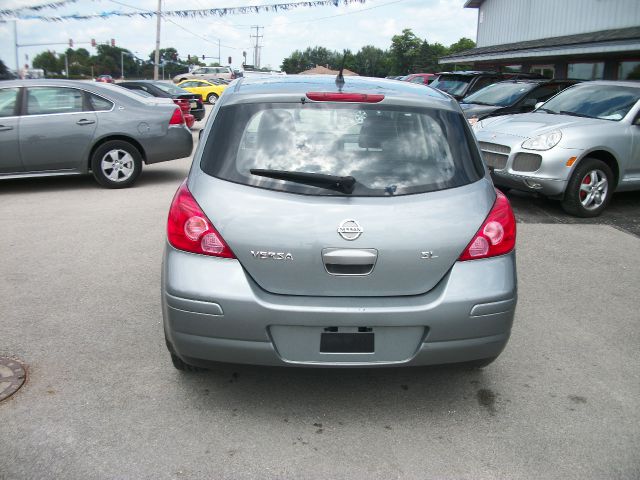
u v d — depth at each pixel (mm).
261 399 3244
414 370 2896
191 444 2828
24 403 3145
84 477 2582
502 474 2658
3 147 8453
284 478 2605
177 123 9367
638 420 3107
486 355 2945
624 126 7562
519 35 25094
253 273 2797
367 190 2844
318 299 2785
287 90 3229
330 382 3447
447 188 2928
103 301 4582
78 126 8750
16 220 7059
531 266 5625
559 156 7191
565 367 3684
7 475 2578
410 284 2818
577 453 2816
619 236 6707
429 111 3168
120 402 3176
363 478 2613
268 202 2795
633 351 3916
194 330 2818
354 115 3080
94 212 7480
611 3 18578
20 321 4191
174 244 2881
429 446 2855
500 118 8508
